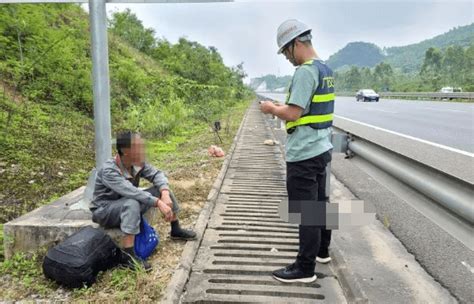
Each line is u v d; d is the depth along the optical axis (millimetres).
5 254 3580
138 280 2998
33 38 9203
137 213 3314
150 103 13430
